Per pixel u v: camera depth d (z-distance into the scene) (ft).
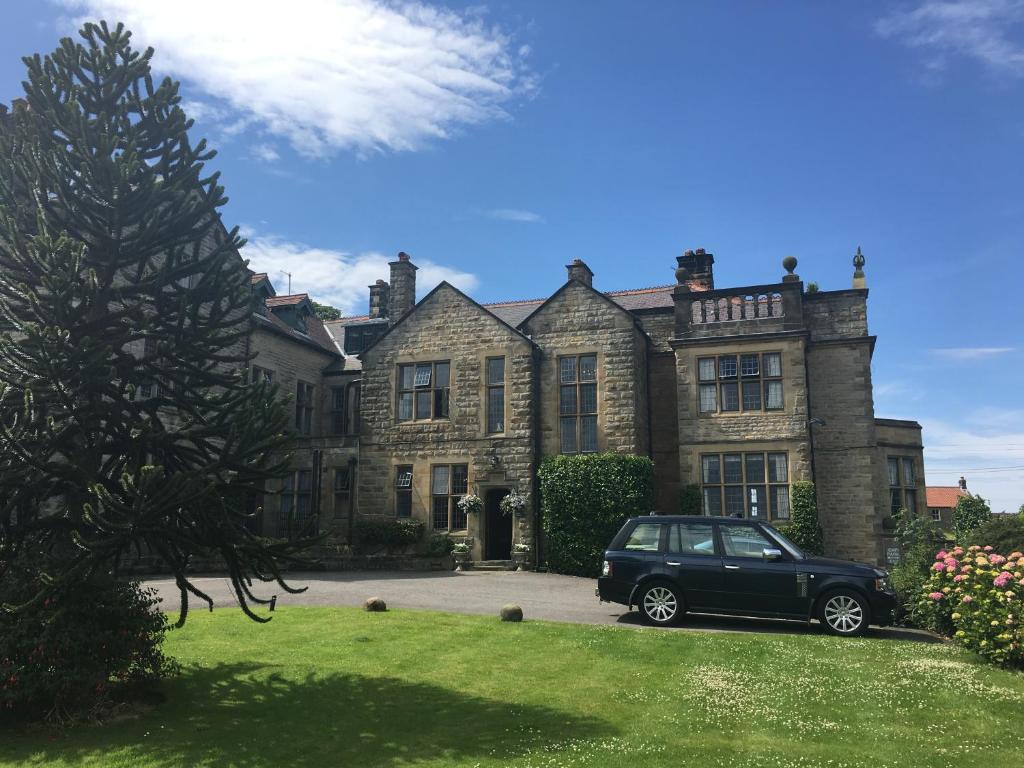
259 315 86.07
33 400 25.50
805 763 20.61
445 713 25.67
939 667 30.60
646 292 95.04
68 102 27.53
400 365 82.38
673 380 80.69
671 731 23.52
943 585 37.52
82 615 25.58
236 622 39.73
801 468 69.21
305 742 23.07
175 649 33.91
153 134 30.48
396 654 33.24
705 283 96.02
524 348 77.92
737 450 71.46
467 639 35.96
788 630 40.57
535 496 75.25
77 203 27.89
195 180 31.04
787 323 72.69
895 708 25.46
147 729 24.21
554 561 71.56
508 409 77.36
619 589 42.29
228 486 27.37
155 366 29.78
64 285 25.21
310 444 84.12
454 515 77.36
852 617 38.70
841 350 75.66
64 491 27.84
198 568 65.82
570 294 79.25
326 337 103.96
